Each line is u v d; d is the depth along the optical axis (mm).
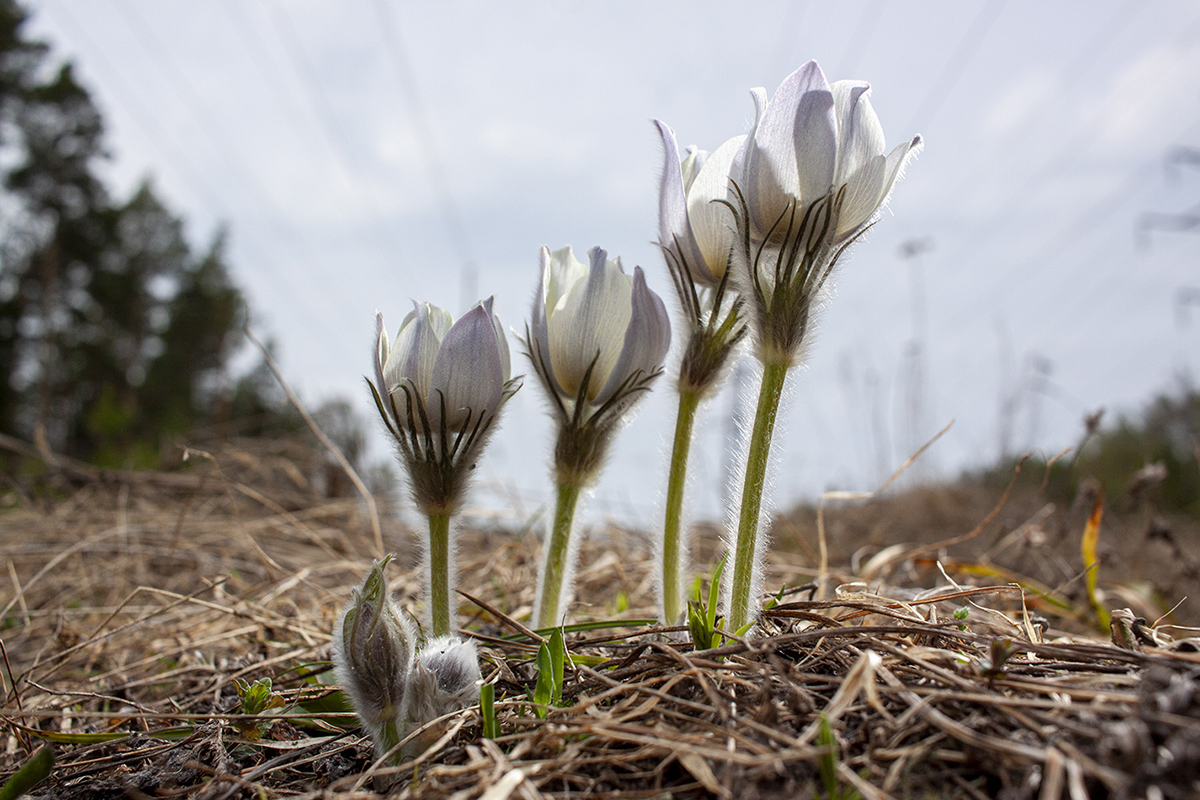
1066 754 155
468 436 222
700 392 248
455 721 196
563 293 247
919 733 173
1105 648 189
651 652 214
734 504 239
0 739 251
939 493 849
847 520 724
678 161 235
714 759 172
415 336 217
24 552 445
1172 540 430
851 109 210
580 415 241
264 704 228
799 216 212
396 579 381
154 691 287
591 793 169
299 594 380
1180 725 150
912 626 209
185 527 500
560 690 203
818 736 168
